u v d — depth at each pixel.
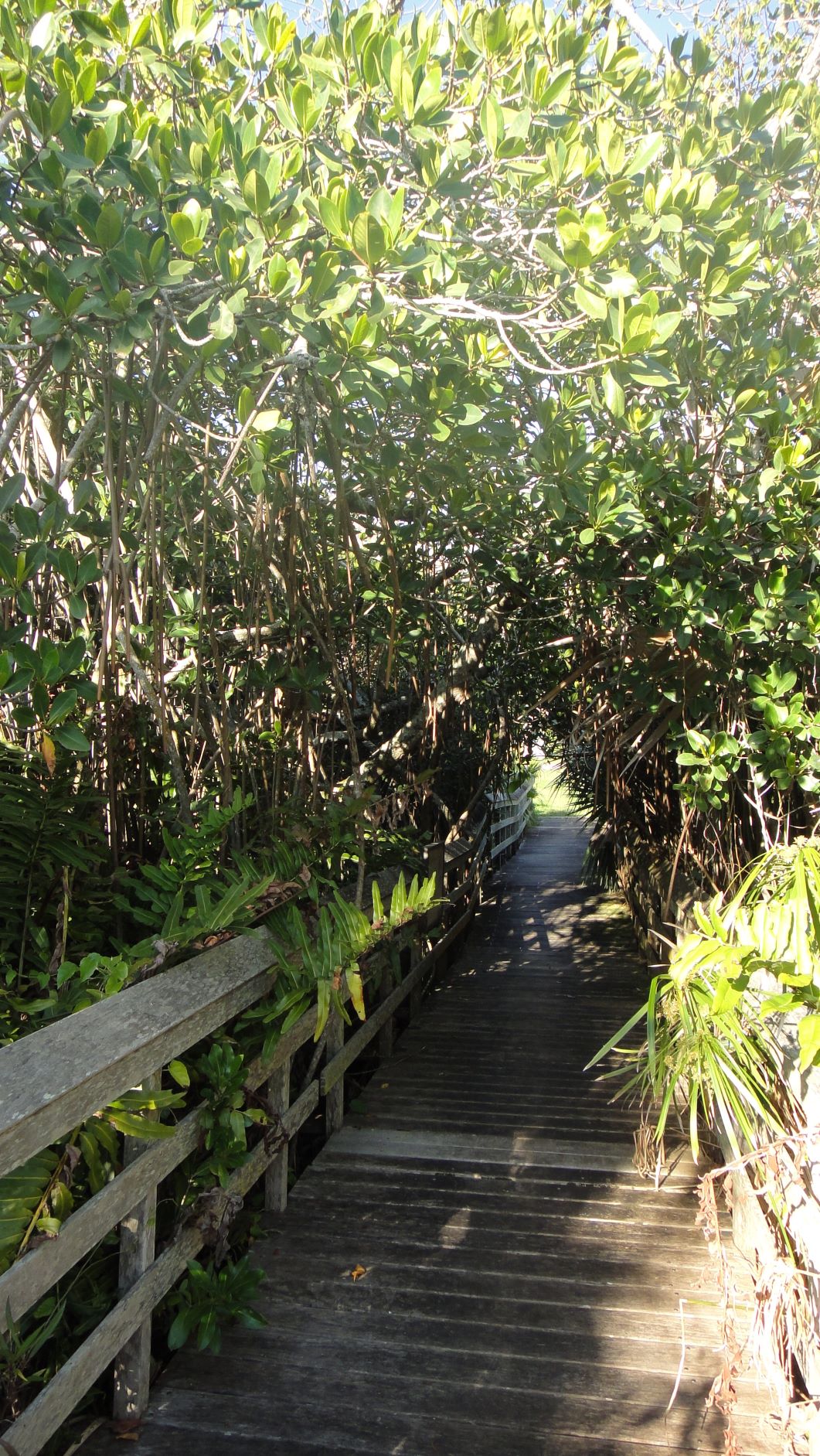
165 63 2.75
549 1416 2.20
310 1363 2.40
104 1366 2.01
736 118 3.41
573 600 5.03
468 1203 3.33
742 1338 2.49
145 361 3.13
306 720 4.16
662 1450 2.09
